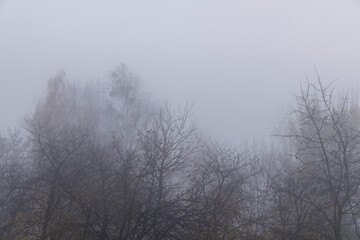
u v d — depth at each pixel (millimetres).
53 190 13055
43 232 12445
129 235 12234
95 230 12469
